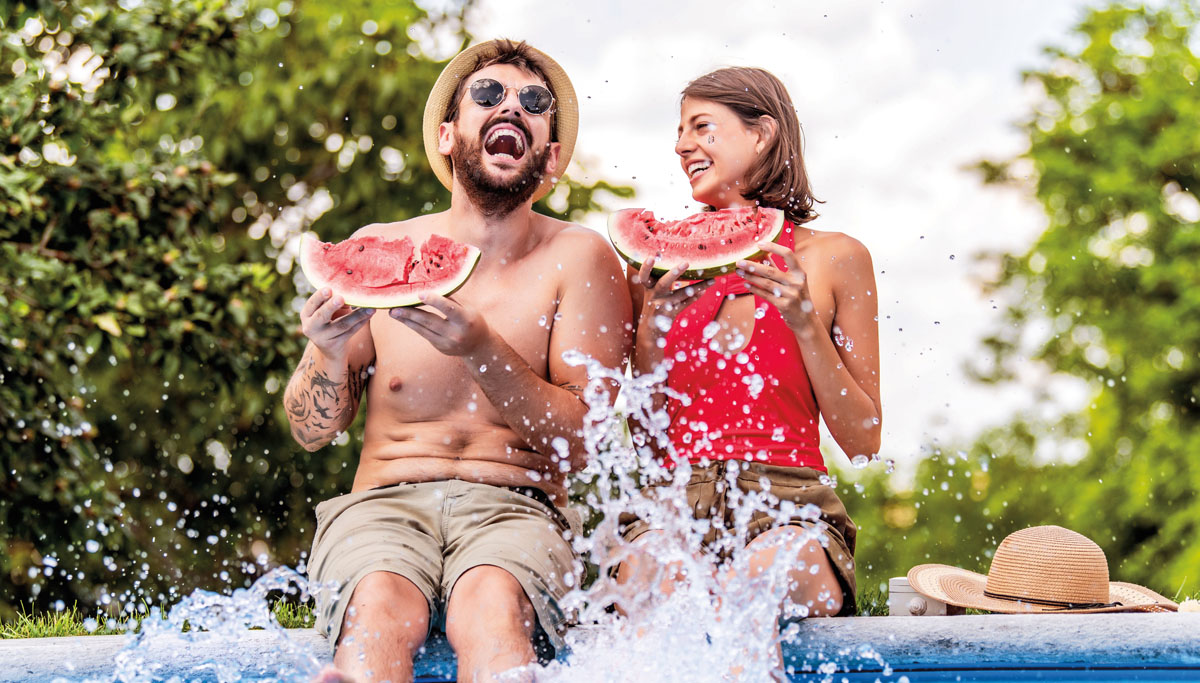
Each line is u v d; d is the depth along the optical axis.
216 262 9.16
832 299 3.19
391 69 9.67
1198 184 17.06
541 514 2.92
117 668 2.70
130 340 6.51
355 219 9.55
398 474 2.98
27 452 6.02
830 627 2.80
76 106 6.12
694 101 3.36
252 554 8.79
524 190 3.09
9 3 5.77
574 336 3.08
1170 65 17.84
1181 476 16.06
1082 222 17.95
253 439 8.92
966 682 2.80
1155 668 2.80
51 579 7.69
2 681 2.65
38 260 5.97
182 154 6.93
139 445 8.88
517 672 2.33
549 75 3.38
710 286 3.12
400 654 2.44
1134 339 16.97
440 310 2.71
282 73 9.55
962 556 21.81
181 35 6.82
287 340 7.05
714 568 2.87
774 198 3.33
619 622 2.74
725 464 2.97
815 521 2.90
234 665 2.71
